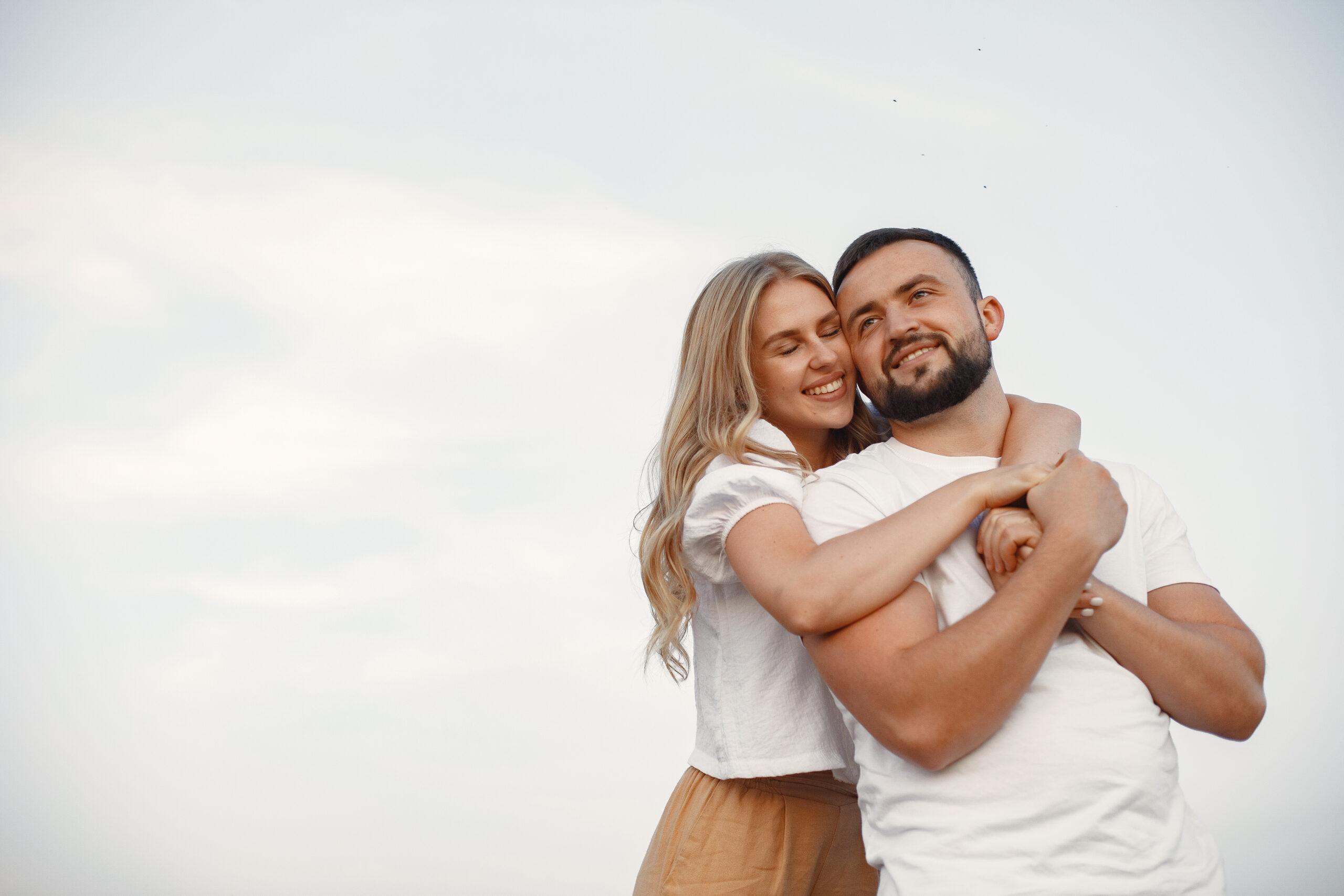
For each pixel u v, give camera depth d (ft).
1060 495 4.09
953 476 4.87
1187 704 4.25
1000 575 4.28
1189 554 4.80
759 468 4.74
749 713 5.31
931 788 4.10
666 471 5.95
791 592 4.16
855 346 5.24
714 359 5.85
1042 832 3.95
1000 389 5.18
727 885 5.34
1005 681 3.85
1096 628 4.24
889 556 4.11
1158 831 4.03
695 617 5.74
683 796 5.64
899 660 3.98
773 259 6.08
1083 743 4.03
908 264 5.09
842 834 5.56
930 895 3.96
